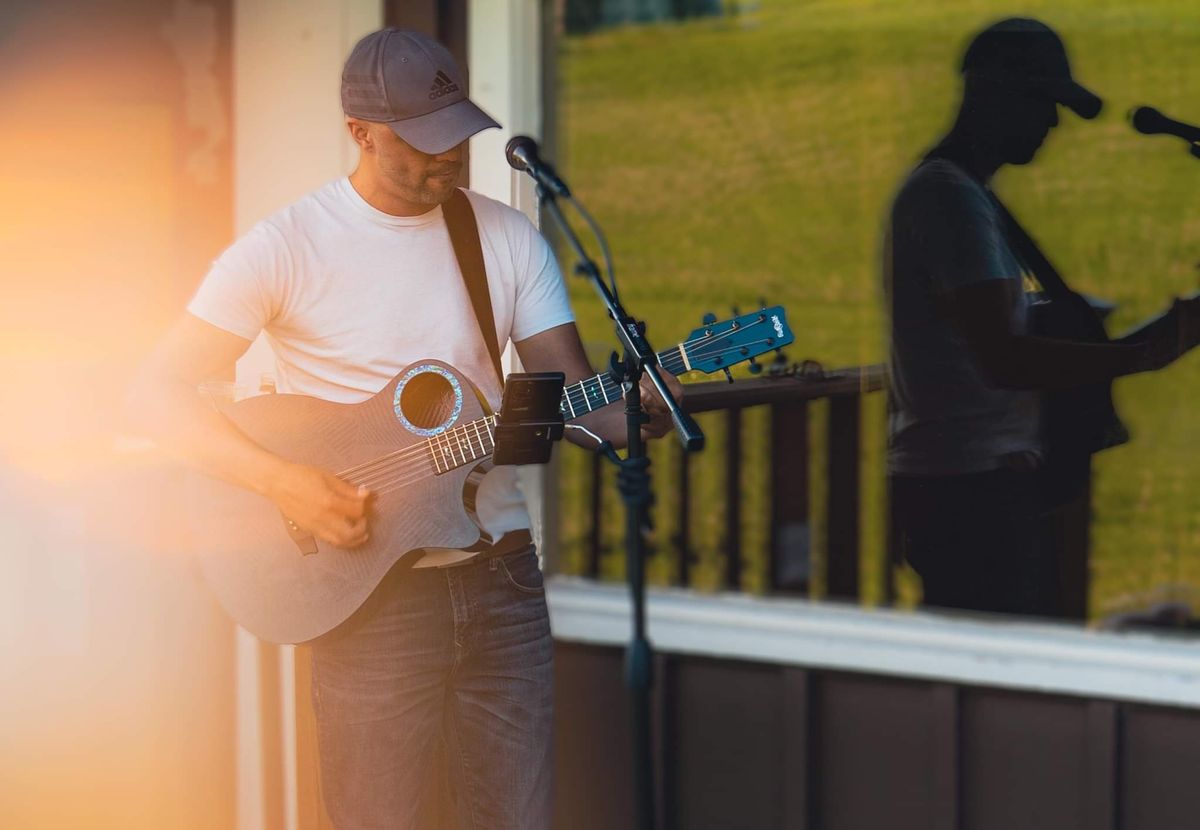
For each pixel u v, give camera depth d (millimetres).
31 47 5449
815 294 9906
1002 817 5773
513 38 6094
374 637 4020
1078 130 8984
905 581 6938
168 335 4027
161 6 5887
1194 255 8883
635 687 4207
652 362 3869
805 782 6035
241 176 6156
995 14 9164
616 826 6418
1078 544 6270
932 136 9523
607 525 7820
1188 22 8648
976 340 4305
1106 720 5508
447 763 4359
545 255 4246
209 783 5137
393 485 4023
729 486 7691
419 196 3938
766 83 10102
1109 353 4230
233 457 3967
